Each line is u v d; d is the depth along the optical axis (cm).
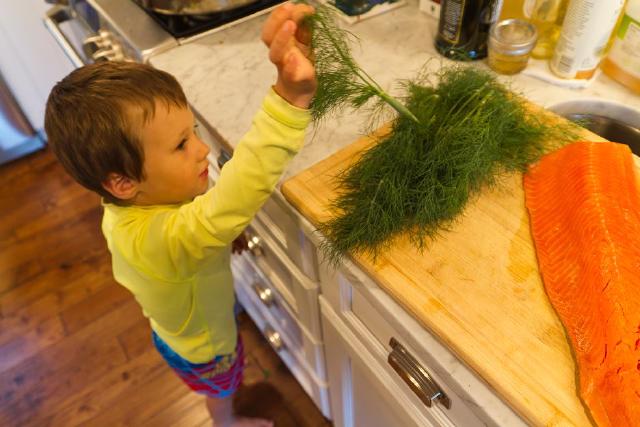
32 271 189
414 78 92
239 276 147
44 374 161
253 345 165
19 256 194
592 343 54
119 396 155
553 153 73
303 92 57
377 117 83
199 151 73
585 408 51
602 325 54
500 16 97
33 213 209
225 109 91
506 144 74
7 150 226
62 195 215
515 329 57
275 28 55
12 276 188
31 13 194
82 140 67
